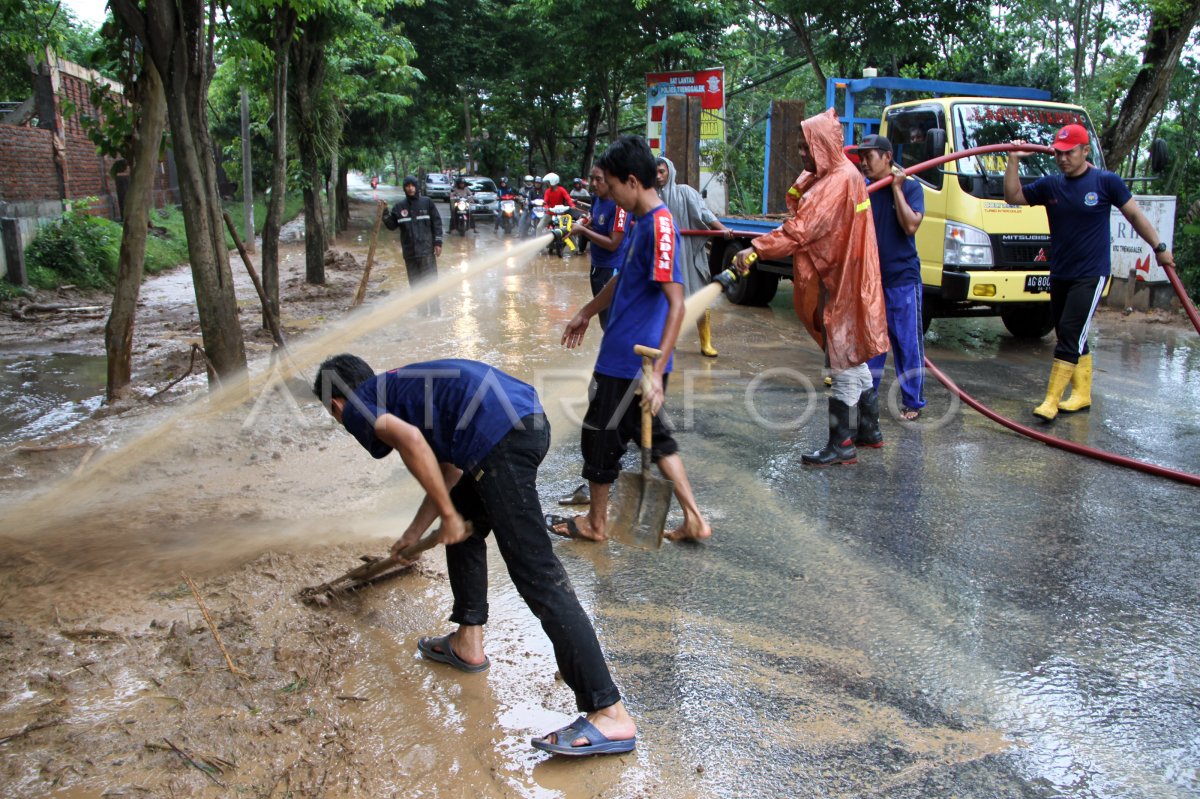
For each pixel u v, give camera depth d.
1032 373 8.45
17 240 12.87
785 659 3.51
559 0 23.33
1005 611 3.90
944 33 16.50
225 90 21.89
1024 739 3.02
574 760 2.90
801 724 3.09
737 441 6.33
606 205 6.62
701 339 8.93
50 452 5.90
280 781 2.76
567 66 27.91
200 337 10.31
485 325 10.72
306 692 3.25
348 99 19.48
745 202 17.34
